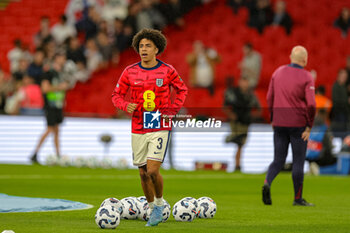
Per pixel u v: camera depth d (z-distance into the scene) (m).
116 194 30.91
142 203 19.83
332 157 52.69
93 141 61.31
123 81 18.70
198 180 43.81
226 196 31.81
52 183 37.88
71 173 47.81
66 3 77.75
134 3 74.25
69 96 70.31
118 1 75.00
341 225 18.98
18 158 60.56
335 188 38.91
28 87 61.28
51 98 55.38
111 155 61.03
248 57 69.81
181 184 39.75
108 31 73.94
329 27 80.88
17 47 70.50
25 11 77.44
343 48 80.12
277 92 27.17
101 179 42.34
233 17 79.38
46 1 77.94
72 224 17.86
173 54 76.38
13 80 65.38
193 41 77.75
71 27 75.00
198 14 79.69
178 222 19.27
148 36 18.38
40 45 66.88
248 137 59.22
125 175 47.09
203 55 71.25
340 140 59.81
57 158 56.06
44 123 60.81
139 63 18.78
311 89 26.45
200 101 69.94
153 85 18.39
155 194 18.09
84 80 71.00
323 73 78.88
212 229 17.34
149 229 17.08
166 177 46.06
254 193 34.12
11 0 77.62
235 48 77.56
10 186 35.09
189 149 59.16
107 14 74.81
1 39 75.62
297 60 27.20
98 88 71.31
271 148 59.47
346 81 68.62
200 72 70.75
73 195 29.89
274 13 78.94
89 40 72.38
